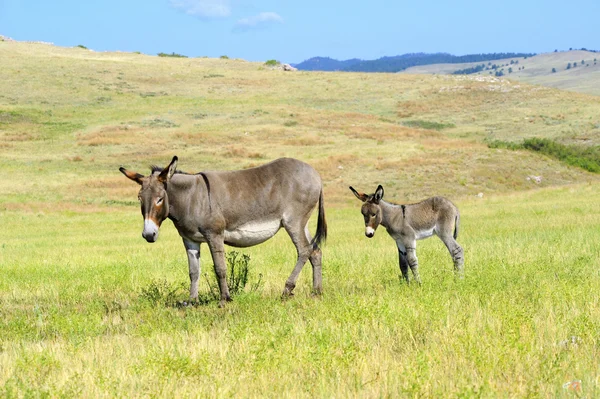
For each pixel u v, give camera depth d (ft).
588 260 41.16
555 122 240.94
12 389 18.54
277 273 45.24
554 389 17.53
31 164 172.45
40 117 229.04
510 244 54.08
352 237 77.25
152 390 18.58
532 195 138.31
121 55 396.98
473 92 291.17
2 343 26.73
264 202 35.09
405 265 38.93
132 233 98.94
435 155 178.09
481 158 175.42
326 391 18.04
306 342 22.76
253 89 297.12
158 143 196.03
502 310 26.25
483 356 20.17
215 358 21.58
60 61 324.39
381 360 20.77
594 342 21.53
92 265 53.57
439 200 38.55
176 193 33.32
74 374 19.98
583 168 181.78
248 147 191.62
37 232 103.19
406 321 25.18
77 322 28.53
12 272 50.47
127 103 256.73
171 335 25.93
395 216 38.63
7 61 310.45
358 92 296.71
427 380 18.26
